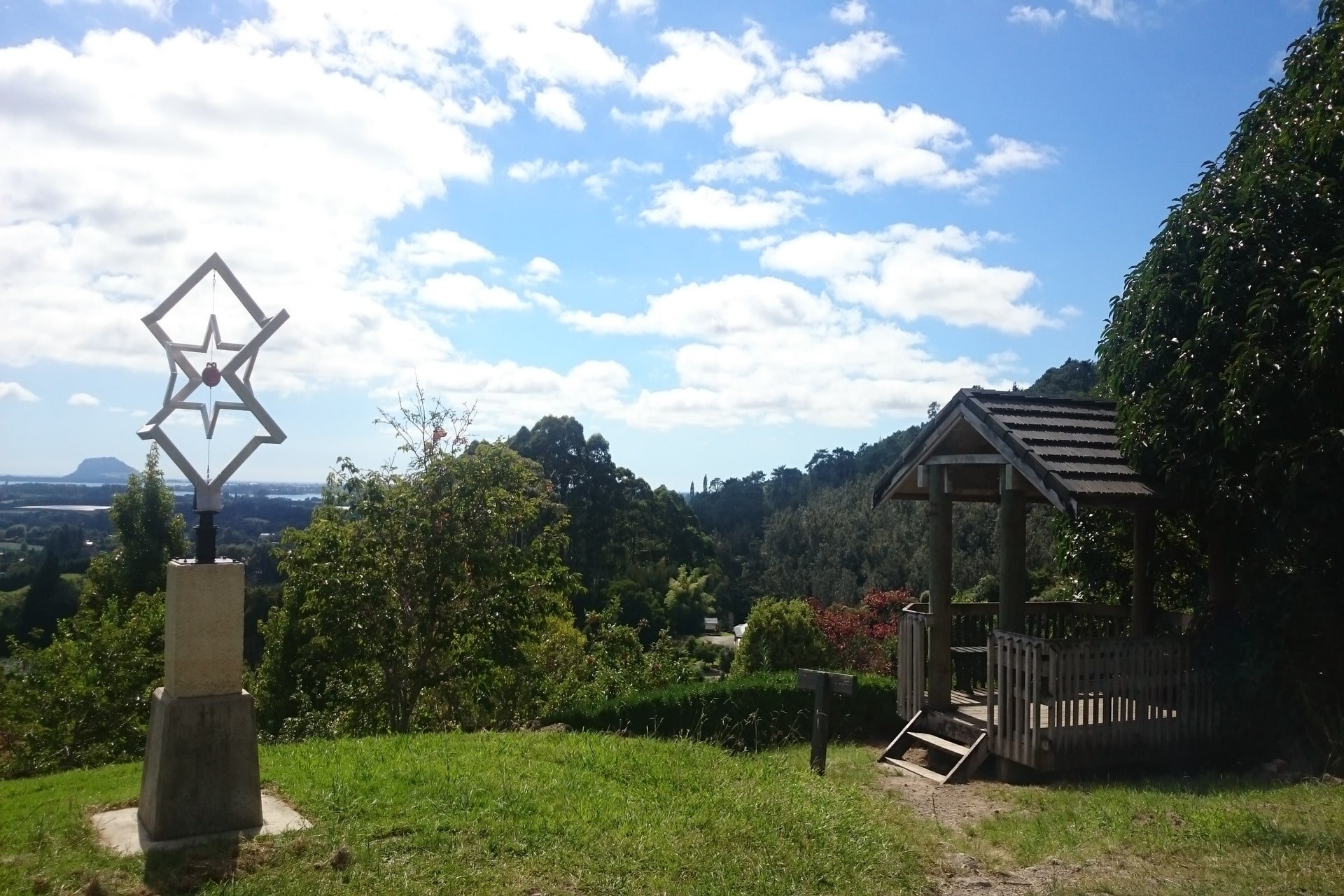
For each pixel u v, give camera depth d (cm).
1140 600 1184
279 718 2047
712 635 4509
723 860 642
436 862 596
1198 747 1010
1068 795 880
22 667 2041
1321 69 1030
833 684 990
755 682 1414
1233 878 602
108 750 1878
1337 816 717
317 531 1568
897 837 739
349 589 1504
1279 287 970
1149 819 759
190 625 628
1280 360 942
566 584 1703
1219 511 986
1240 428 949
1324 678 938
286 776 769
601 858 626
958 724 1070
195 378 647
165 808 611
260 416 664
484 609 1557
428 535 1554
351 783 744
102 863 569
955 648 1245
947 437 1138
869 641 1980
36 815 681
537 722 1370
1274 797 786
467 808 692
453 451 1625
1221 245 1012
